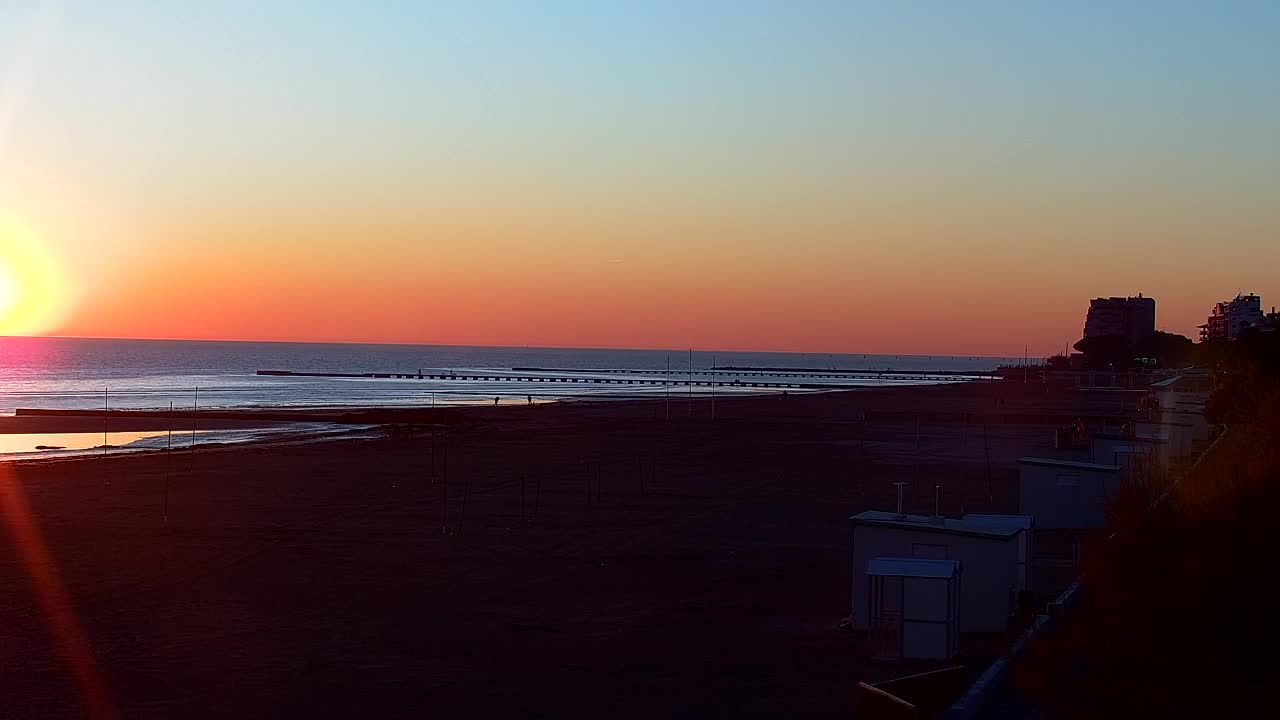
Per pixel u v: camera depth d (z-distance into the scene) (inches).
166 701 934.4
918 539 1160.8
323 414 4987.7
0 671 1017.5
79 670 1024.2
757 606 1311.5
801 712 904.9
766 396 7406.5
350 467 2861.7
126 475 2630.4
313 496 2299.5
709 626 1206.9
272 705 925.8
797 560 1622.8
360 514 2048.5
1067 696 626.2
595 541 1776.6
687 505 2210.9
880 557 1170.0
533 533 1850.4
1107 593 641.6
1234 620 566.3
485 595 1364.4
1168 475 1083.9
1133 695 578.9
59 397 6446.9
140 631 1169.4
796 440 3841.0
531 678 1007.6
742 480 2655.0
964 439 3799.2
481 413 5324.8
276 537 1781.5
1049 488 1838.1
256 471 2741.1
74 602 1305.4
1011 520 1252.5
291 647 1110.4
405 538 1786.4
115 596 1339.8
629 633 1174.3
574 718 895.7
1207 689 555.8
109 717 891.4
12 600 1314.0
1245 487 642.2
